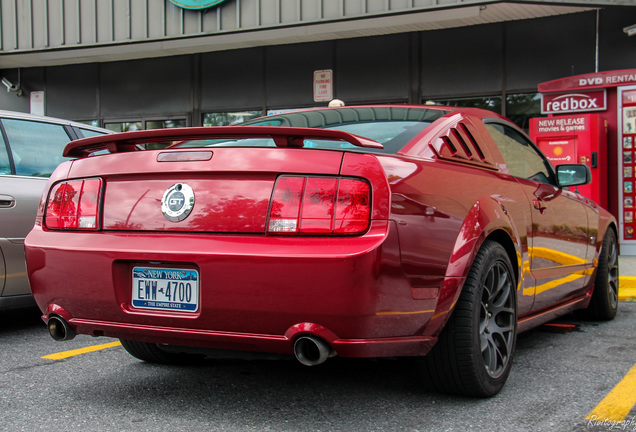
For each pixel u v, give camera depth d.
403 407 2.63
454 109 3.23
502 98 9.39
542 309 3.69
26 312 5.22
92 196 2.62
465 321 2.57
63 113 12.43
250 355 2.52
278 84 10.80
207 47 10.37
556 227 3.69
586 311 4.70
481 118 3.38
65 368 3.34
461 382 2.65
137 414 2.58
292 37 9.64
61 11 10.88
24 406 2.69
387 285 2.22
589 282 4.39
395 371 3.21
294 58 10.68
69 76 12.34
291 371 3.23
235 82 11.10
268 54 10.84
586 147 7.84
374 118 3.07
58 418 2.54
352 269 2.15
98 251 2.51
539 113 9.23
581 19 8.91
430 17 8.61
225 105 11.19
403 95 10.00
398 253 2.25
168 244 2.39
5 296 4.10
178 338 2.44
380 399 2.74
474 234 2.62
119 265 2.51
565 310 4.02
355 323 2.20
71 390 2.93
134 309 2.49
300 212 2.25
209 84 11.27
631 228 8.13
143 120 11.80
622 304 5.62
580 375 3.16
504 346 2.89
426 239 2.39
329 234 2.21
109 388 2.96
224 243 2.30
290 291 2.21
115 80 11.98
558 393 2.84
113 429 2.40
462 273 2.52
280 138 2.37
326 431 2.36
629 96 8.01
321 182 2.26
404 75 9.98
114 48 10.61
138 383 3.04
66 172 2.75
